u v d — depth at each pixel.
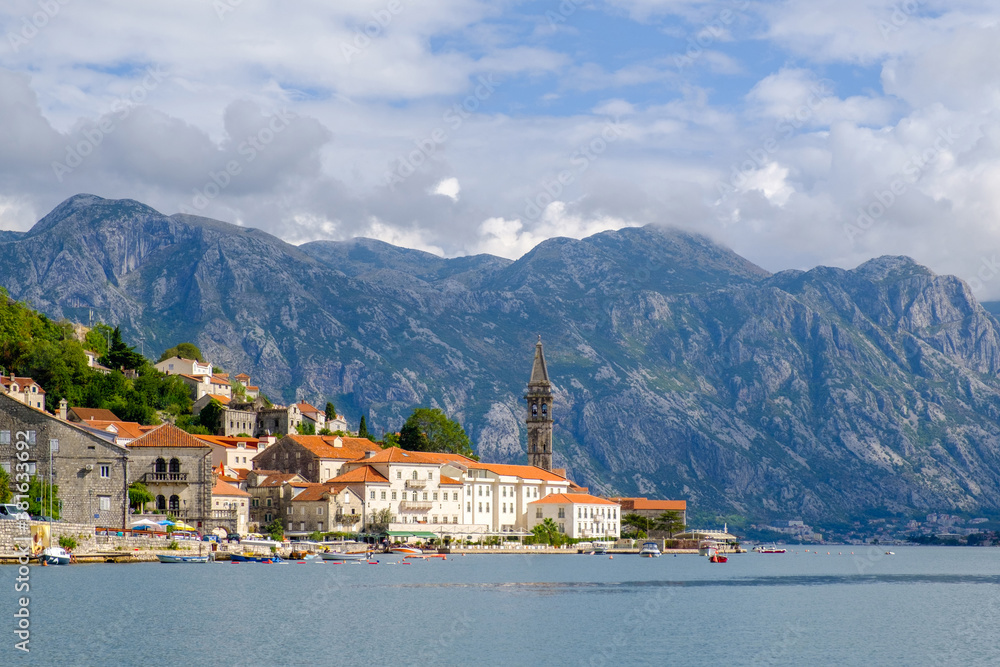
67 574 150.62
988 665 95.94
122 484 180.88
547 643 103.81
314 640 101.94
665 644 105.00
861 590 180.50
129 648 94.94
